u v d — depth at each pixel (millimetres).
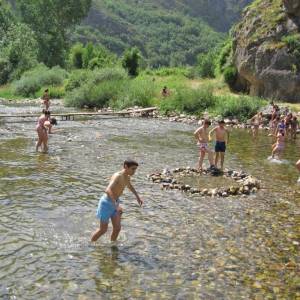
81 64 82938
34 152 19484
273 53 40125
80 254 9133
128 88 44219
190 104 37906
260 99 37000
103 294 7602
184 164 17922
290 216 11859
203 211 12039
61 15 84688
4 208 11742
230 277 8312
